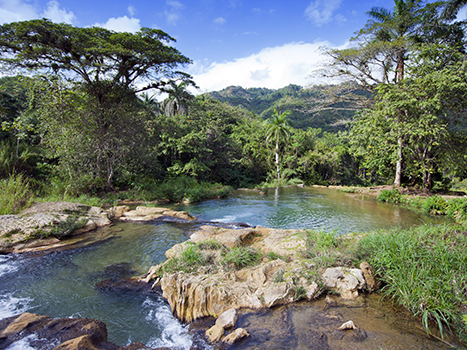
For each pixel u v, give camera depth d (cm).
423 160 1856
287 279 499
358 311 437
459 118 1875
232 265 582
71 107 1545
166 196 1744
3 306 475
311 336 370
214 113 4428
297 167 4159
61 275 610
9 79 2278
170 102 3362
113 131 1706
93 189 1608
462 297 419
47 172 1666
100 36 1683
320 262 556
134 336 399
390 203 1689
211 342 368
